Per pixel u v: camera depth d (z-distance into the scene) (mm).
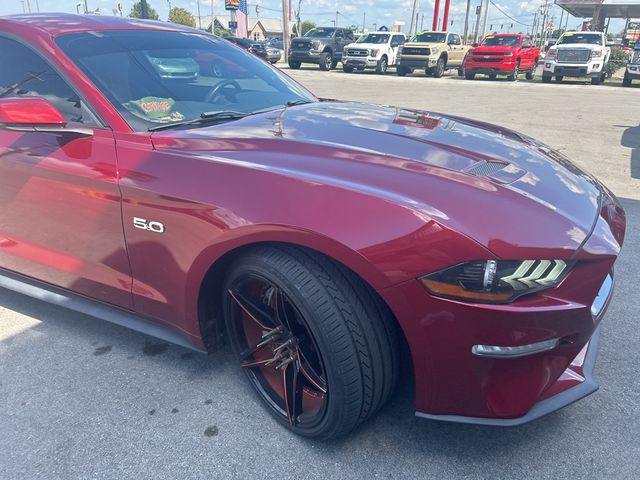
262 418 2307
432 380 1851
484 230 1720
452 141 2418
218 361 2705
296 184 1928
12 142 2561
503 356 1736
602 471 2033
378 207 1788
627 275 3658
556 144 8125
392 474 2021
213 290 2262
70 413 2332
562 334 1765
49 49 2541
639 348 2809
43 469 2043
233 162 2090
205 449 2135
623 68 28359
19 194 2609
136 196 2213
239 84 3031
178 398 2428
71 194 2412
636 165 6852
